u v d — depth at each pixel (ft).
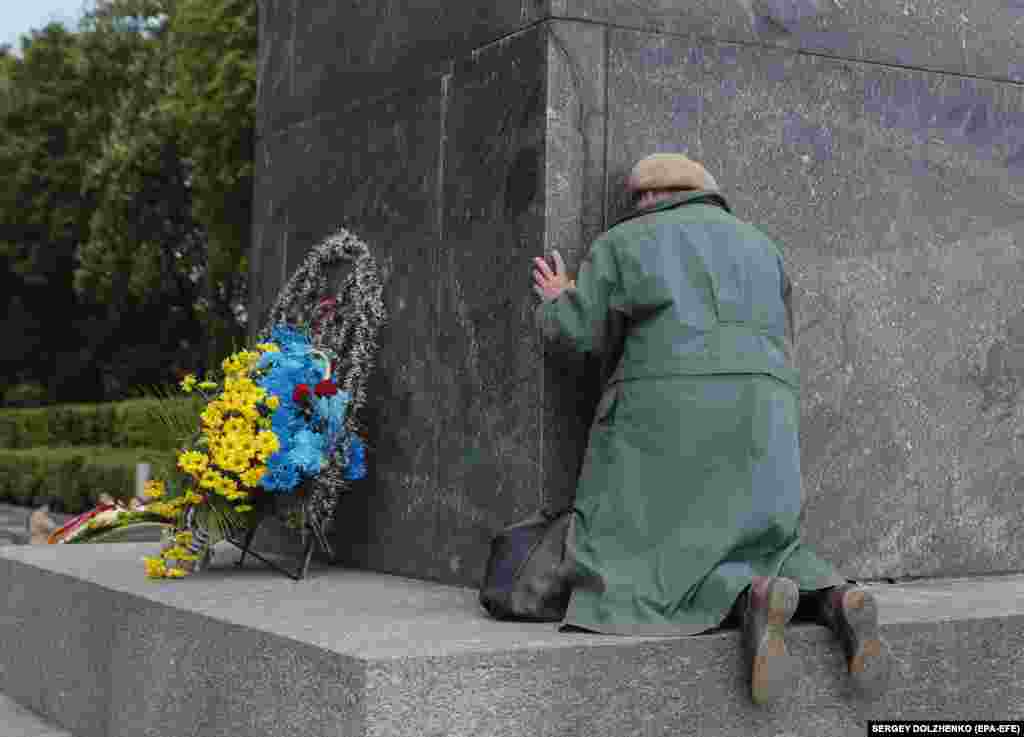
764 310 11.54
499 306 13.85
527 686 9.20
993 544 15.81
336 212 17.51
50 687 14.98
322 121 18.04
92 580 14.23
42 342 117.80
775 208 14.66
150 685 12.30
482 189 14.30
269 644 10.02
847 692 10.54
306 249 18.29
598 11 13.65
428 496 14.93
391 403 15.81
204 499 14.67
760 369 11.20
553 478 13.04
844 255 15.07
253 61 71.51
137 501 21.86
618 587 10.44
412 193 15.70
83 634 14.14
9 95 107.04
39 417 89.30
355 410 15.46
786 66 14.80
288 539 17.83
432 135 15.37
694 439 10.93
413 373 15.42
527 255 13.44
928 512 15.39
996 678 11.30
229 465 13.97
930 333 15.58
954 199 15.87
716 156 14.28
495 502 13.70
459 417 14.46
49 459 71.46
